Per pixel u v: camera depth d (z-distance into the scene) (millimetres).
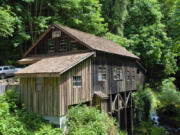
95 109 10398
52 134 8094
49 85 9469
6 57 22266
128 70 16484
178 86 31328
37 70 9711
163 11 28812
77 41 11953
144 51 23109
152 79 26734
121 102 15367
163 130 16312
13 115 9367
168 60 24703
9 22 14445
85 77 10781
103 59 12688
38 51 14406
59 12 22766
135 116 17484
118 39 23766
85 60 10820
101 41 15188
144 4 26766
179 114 20266
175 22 11516
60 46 13109
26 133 7898
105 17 29531
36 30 21438
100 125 8945
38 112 9875
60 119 8992
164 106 21031
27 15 20109
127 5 31062
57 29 13211
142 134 15438
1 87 11781
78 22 21500
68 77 9555
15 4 19203
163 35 24578
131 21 28188
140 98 17844
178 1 11492
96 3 23734
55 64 10172
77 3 21344
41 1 21703
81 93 10391
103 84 12508
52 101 9258
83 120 9352
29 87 10500
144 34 23781
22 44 22844
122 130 15352
